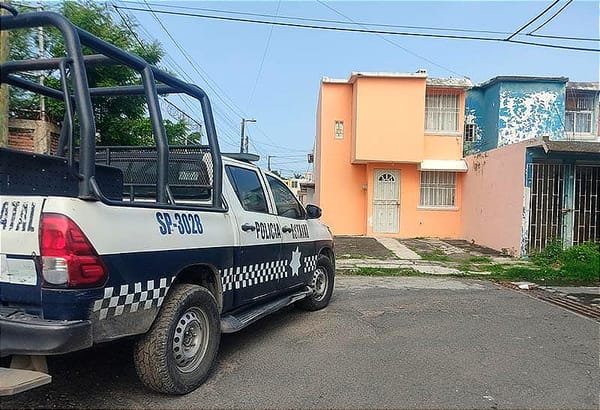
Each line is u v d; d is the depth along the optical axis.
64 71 3.17
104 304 3.33
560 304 8.20
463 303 8.08
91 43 3.49
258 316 5.29
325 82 18.59
